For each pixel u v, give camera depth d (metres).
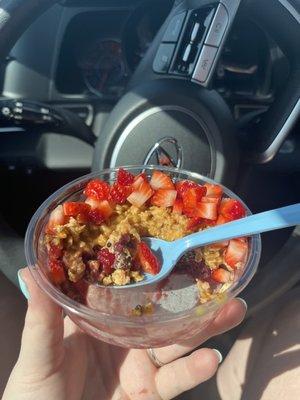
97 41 0.34
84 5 0.33
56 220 0.21
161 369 0.23
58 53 0.33
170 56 0.27
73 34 0.33
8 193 0.31
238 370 0.30
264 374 0.27
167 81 0.27
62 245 0.20
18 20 0.26
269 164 0.31
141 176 0.22
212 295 0.20
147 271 0.20
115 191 0.22
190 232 0.21
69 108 0.34
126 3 0.33
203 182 0.23
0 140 0.31
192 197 0.21
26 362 0.21
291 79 0.28
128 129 0.27
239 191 0.32
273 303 0.32
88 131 0.31
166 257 0.21
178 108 0.27
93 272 0.20
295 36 0.27
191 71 0.27
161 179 0.22
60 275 0.20
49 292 0.19
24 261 0.29
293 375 0.26
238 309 0.23
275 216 0.19
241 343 0.31
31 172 0.31
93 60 0.34
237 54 0.34
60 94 0.34
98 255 0.20
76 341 0.23
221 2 0.26
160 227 0.21
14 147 0.31
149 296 0.20
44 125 0.30
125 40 0.34
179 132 0.27
